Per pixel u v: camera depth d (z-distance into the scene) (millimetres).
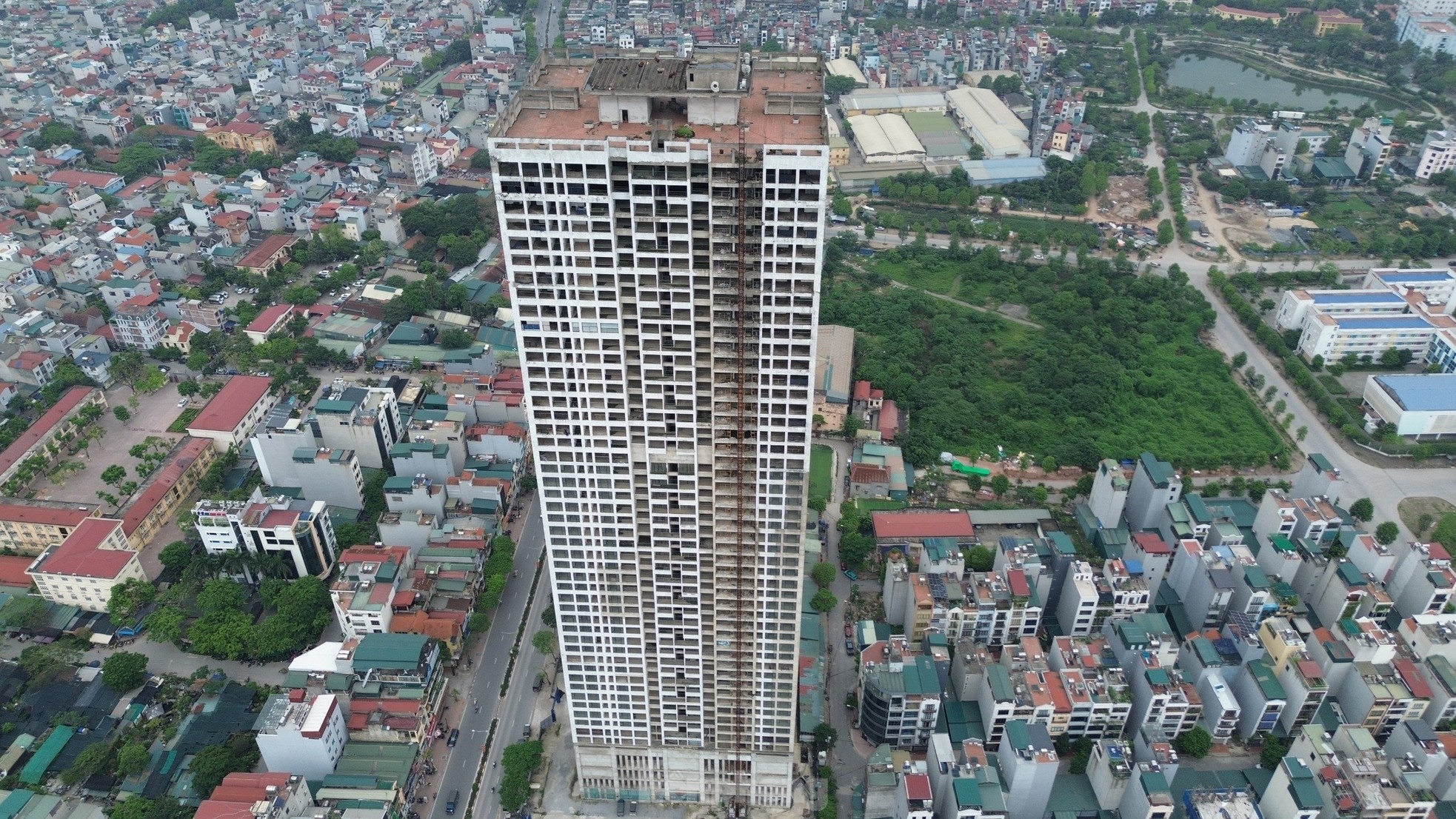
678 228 181250
